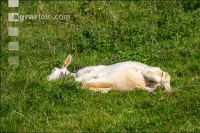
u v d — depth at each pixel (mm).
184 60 14625
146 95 12422
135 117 11469
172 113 11555
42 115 11625
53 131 10852
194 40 15953
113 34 16281
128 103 12055
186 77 13539
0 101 11914
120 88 12703
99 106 11961
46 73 13727
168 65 14422
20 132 10867
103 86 12648
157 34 16344
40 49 15648
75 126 11062
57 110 11766
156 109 11719
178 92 12500
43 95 12258
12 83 12867
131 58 14703
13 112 11492
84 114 11602
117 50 15336
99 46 15531
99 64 14414
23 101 12000
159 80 12664
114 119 11336
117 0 19641
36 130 10938
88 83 12656
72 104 11992
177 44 15688
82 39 15820
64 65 13414
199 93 12492
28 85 12664
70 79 12867
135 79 12727
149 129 10883
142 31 16422
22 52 15328
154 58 14750
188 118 11305
